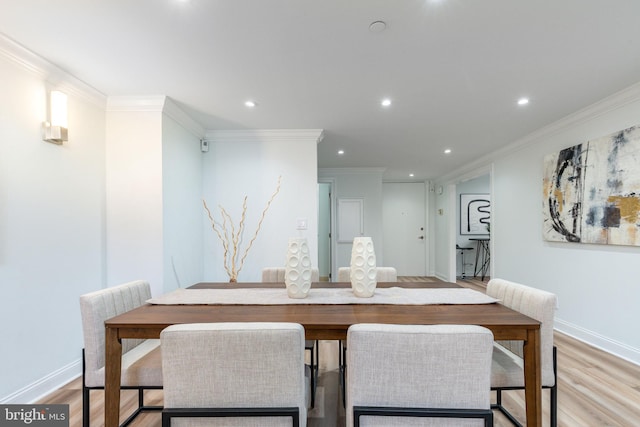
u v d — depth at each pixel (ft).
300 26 5.25
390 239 22.82
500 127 10.65
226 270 11.07
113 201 8.40
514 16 4.98
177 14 4.92
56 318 6.77
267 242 11.12
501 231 13.92
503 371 4.55
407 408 3.15
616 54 6.08
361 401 3.20
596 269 8.86
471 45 5.81
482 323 4.04
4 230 5.75
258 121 10.09
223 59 6.34
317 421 5.75
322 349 9.46
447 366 3.11
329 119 9.87
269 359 3.22
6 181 5.80
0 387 5.63
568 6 4.73
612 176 8.16
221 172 11.17
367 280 5.49
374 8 4.81
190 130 10.18
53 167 6.78
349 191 18.83
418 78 7.13
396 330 3.13
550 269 10.75
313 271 8.40
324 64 6.52
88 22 5.12
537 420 3.99
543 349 4.54
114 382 4.20
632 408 5.98
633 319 7.81
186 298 5.43
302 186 11.09
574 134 9.59
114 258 8.38
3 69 5.76
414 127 10.68
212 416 3.22
